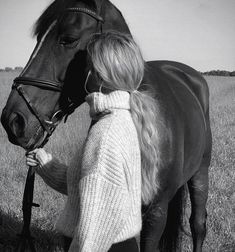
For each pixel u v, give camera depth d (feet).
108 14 9.12
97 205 5.55
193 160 11.33
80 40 8.64
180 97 10.96
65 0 8.89
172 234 12.43
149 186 6.49
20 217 14.96
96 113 6.16
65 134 27.48
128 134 5.88
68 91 8.82
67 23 8.61
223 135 31.91
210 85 112.68
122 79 6.11
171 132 9.29
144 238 9.36
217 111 50.47
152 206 9.20
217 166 21.71
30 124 8.45
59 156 22.67
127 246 6.38
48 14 8.88
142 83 9.09
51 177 7.06
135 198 5.93
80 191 5.68
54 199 16.49
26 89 8.48
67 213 6.43
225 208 15.70
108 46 6.10
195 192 12.93
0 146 25.50
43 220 14.60
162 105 9.34
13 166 21.15
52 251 12.82
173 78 11.99
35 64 8.61
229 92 89.25
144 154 6.31
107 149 5.66
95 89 6.64
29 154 7.27
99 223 5.58
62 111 8.96
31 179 7.82
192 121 10.92
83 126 29.76
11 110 8.38
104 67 6.07
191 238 14.21
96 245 5.61
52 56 8.62
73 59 8.63
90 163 5.68
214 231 14.20
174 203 12.42
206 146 12.91
